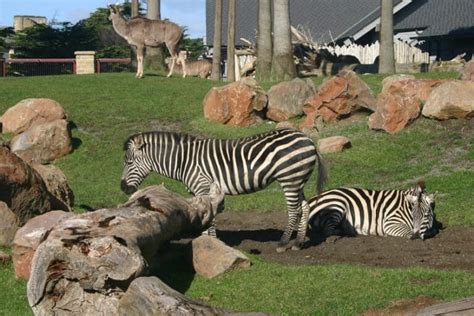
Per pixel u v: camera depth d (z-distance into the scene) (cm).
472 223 1367
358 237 1315
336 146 1903
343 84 2114
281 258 1166
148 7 3244
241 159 1204
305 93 2209
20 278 1009
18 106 2138
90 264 797
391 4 2831
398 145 1902
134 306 758
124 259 796
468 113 1934
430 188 1598
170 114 2344
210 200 1109
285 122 2166
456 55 4072
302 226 1227
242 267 1017
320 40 4412
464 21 4022
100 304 800
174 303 745
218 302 909
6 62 3788
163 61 3331
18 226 1153
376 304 868
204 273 1002
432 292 896
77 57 3644
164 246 1044
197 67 3328
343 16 4612
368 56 4156
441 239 1284
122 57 4941
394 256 1163
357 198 1336
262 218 1539
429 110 1967
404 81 2022
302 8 4756
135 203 965
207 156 1220
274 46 2742
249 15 4916
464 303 729
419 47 4225
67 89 2622
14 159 1165
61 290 807
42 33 4847
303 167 1199
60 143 2030
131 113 2352
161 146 1243
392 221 1309
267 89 2533
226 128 2203
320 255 1185
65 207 1307
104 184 1820
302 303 891
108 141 2141
